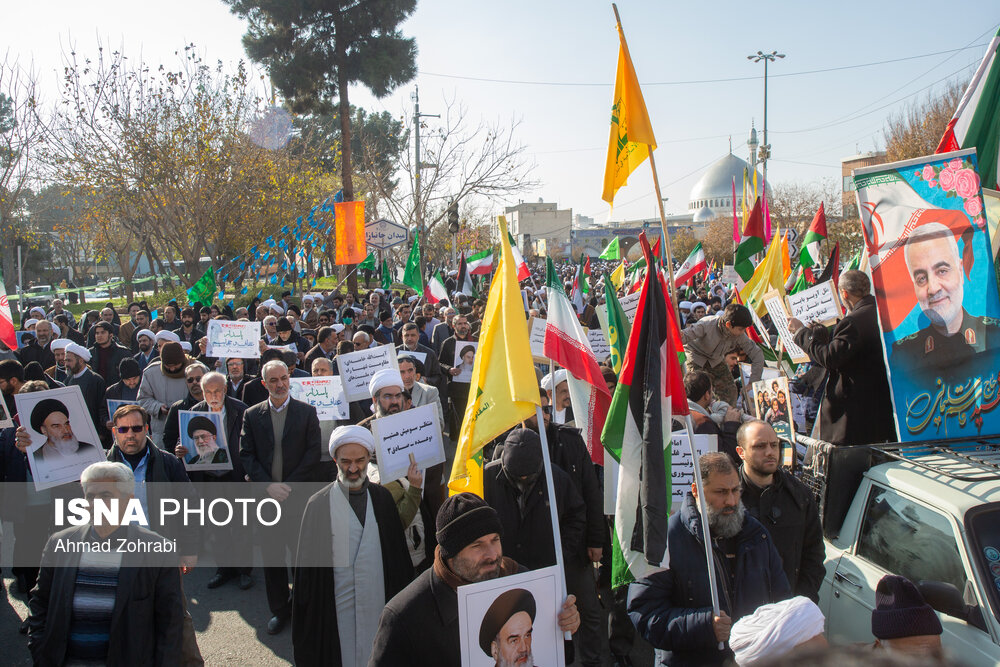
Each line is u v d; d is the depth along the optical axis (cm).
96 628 389
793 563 414
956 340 490
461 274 2047
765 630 259
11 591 673
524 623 310
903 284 495
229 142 2606
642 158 397
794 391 791
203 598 664
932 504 393
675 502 505
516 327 371
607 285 620
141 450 550
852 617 418
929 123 2745
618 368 613
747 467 420
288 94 2909
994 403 491
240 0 2850
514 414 369
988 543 368
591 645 502
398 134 5150
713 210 12412
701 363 732
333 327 1161
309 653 445
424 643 316
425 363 966
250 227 2773
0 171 2455
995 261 534
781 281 935
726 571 366
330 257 3416
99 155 2489
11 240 3609
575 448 529
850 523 450
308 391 751
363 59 2839
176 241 2728
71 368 880
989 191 541
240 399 843
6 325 773
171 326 1379
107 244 4003
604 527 517
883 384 557
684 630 346
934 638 270
